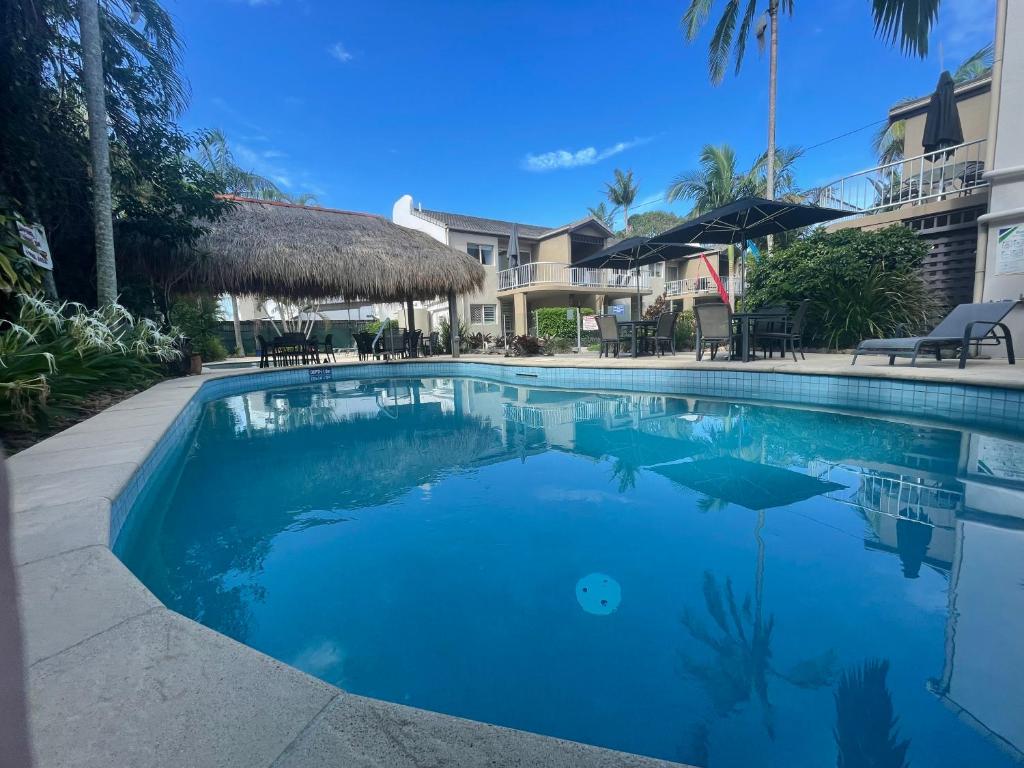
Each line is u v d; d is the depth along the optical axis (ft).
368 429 16.85
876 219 28.89
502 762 2.47
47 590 4.21
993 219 20.01
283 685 3.06
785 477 10.13
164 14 22.79
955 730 3.81
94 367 16.24
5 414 10.60
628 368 23.91
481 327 63.87
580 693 4.46
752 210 25.17
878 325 25.71
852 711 4.04
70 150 21.35
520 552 7.34
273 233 33.76
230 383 27.48
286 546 7.77
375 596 6.25
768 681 4.45
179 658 3.31
